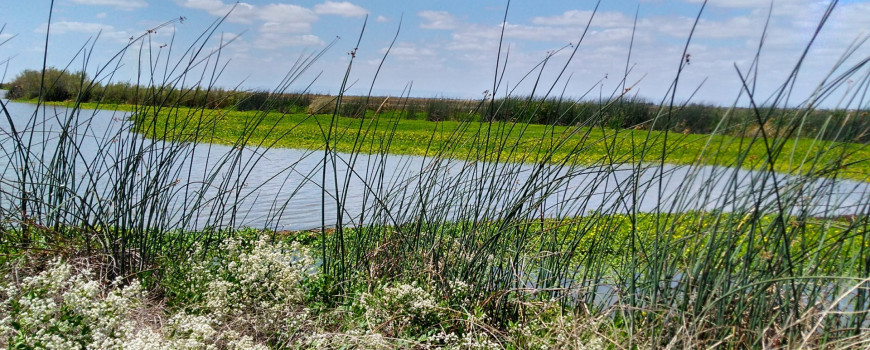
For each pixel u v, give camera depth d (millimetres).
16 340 3805
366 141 23031
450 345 4781
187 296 5371
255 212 11125
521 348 5047
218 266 5824
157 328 4762
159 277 5781
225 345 4750
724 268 4551
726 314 4625
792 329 4410
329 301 5785
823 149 4688
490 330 5082
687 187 4523
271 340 5062
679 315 4590
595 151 13523
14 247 5617
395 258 6348
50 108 31062
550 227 6219
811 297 4574
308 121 28047
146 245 6008
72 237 6098
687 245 4957
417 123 28234
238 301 5242
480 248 5887
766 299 4621
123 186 6020
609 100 5695
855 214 4738
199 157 18469
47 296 4453
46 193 6988
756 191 4414
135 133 6090
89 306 4250
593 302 5586
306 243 8297
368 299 5324
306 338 4918
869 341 4109
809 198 4535
